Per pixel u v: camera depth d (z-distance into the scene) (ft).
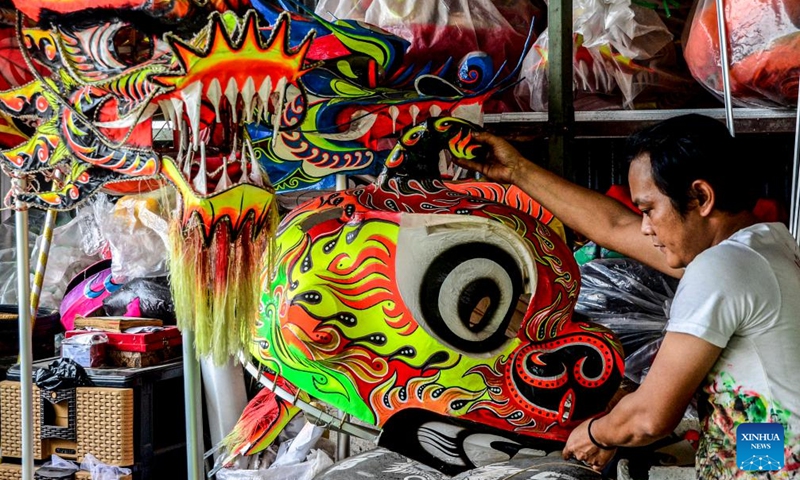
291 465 8.01
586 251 8.38
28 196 4.74
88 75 4.25
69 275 9.75
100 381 8.20
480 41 7.38
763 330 4.19
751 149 4.49
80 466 8.24
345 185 6.17
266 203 4.25
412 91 5.14
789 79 6.62
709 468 4.49
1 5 4.80
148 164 4.18
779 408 4.20
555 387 4.77
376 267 4.63
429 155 5.11
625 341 7.31
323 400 4.70
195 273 4.08
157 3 4.04
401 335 4.62
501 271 4.73
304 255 4.67
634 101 7.80
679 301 4.27
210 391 8.61
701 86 7.89
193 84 3.81
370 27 5.13
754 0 6.61
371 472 5.81
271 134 4.97
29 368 5.87
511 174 5.37
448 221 4.73
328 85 4.89
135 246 8.73
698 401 4.66
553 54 6.19
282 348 4.68
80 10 4.09
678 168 4.32
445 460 4.63
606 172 9.53
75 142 4.41
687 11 8.04
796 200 5.98
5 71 5.15
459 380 4.67
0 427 8.48
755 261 4.22
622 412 4.38
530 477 4.99
